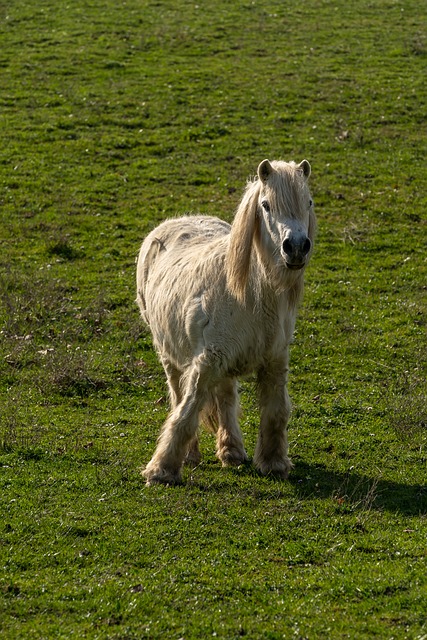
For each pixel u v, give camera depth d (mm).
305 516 12250
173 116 35594
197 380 12898
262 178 11750
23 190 29672
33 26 47250
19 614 9633
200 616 9578
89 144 33281
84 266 25031
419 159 32094
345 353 19984
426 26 47312
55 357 18797
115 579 10359
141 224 27578
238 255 12133
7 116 35625
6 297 22344
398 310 22422
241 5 51844
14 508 12273
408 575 10500
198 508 12391
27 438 15109
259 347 12633
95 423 16172
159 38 45250
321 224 27672
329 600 9977
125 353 19828
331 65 41281
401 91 37906
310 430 15969
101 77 39906
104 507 12383
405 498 13070
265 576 10523
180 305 13242
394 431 15906
